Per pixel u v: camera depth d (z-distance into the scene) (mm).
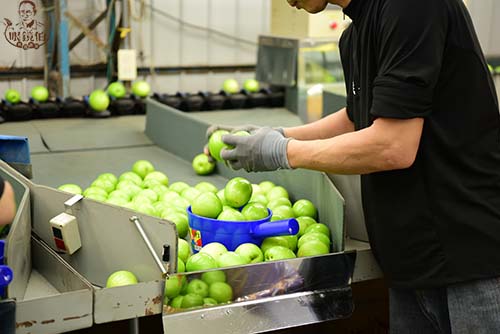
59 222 1575
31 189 1694
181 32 4188
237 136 1534
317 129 1713
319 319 1551
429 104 1308
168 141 2814
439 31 1279
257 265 1491
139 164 2344
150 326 2062
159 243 1450
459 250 1390
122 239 1527
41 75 3559
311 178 1879
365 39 1382
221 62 4371
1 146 1904
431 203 1389
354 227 1768
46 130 3062
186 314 1428
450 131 1355
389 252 1479
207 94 3752
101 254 1594
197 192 2008
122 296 1369
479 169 1389
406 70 1272
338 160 1372
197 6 4188
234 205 1741
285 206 1853
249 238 1654
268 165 1498
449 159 1374
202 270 1447
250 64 4453
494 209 1404
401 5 1273
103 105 3371
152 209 1808
